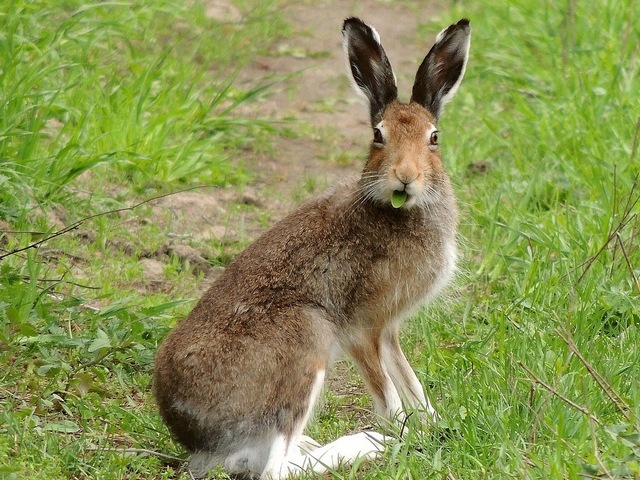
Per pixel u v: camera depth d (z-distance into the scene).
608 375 9.34
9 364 10.13
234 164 16.22
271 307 9.21
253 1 23.45
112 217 13.53
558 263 11.90
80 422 9.59
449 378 9.86
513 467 8.12
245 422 8.94
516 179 14.50
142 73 16.55
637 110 15.23
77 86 15.26
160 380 9.07
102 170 14.45
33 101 14.20
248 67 20.33
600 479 7.74
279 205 14.97
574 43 18.47
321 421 10.05
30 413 9.27
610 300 10.88
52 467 8.50
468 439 8.67
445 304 11.41
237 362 8.90
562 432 8.38
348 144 17.41
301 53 21.30
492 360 10.05
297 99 19.25
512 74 18.38
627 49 17.66
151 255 13.05
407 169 9.40
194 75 18.41
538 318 10.77
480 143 16.05
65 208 13.20
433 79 10.33
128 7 18.42
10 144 13.48
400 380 9.93
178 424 9.03
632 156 13.47
